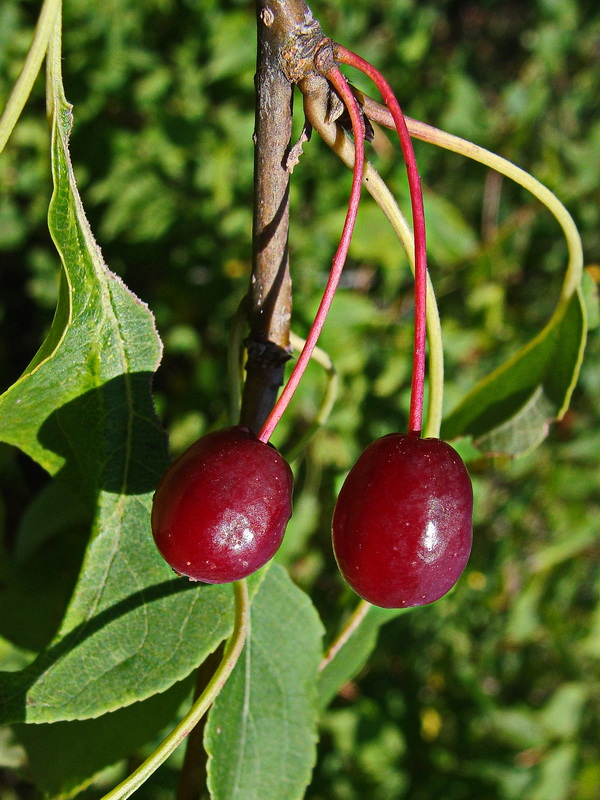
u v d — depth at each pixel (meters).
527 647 0.30
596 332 0.29
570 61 0.34
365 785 0.24
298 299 0.23
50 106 0.08
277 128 0.09
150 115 0.29
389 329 0.26
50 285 0.33
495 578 0.30
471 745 0.26
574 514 0.29
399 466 0.08
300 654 0.11
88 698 0.09
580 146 0.30
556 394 0.11
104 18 0.31
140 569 0.10
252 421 0.10
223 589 0.10
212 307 0.28
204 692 0.09
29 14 0.34
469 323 0.27
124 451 0.10
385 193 0.09
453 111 0.30
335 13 0.29
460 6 0.41
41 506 0.13
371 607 0.12
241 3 0.30
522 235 0.28
